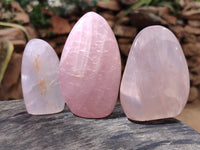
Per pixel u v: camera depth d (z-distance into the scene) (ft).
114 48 0.53
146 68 0.50
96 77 0.52
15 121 0.55
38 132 0.49
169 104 0.52
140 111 0.51
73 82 0.53
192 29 1.49
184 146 0.42
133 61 0.50
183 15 1.46
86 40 0.52
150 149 0.41
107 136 0.46
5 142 0.45
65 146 0.43
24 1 1.24
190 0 1.54
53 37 1.30
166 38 0.51
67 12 1.28
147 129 0.50
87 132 0.48
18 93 1.05
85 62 0.52
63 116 0.58
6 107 0.65
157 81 0.50
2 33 1.02
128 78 0.51
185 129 0.50
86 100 0.53
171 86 0.51
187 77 0.53
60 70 0.55
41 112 0.59
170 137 0.46
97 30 0.53
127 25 1.41
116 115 0.58
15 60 1.03
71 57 0.53
